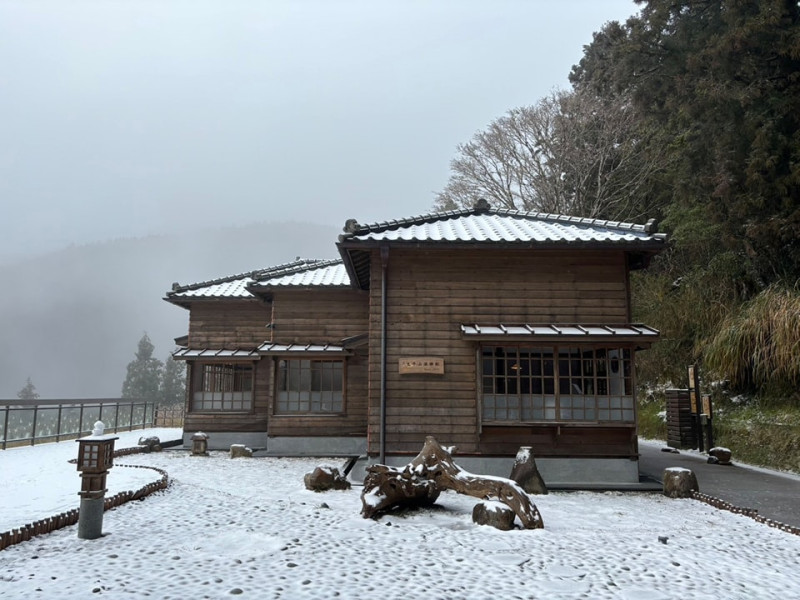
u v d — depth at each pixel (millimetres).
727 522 7520
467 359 10859
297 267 17781
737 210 15891
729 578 5156
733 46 15422
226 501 8375
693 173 18234
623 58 19672
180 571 5055
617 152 26422
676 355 19781
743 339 15547
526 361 10648
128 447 15906
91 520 6129
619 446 10484
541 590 4750
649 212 25422
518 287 11117
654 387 20891
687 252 22406
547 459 10445
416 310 11062
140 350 50719
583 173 26188
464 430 10617
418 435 10656
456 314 11047
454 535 6520
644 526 7211
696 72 16906
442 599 4477
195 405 16984
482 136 27812
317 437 15211
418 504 7918
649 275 24125
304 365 15734
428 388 10789
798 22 15664
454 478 7707
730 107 15805
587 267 11164
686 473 9414
